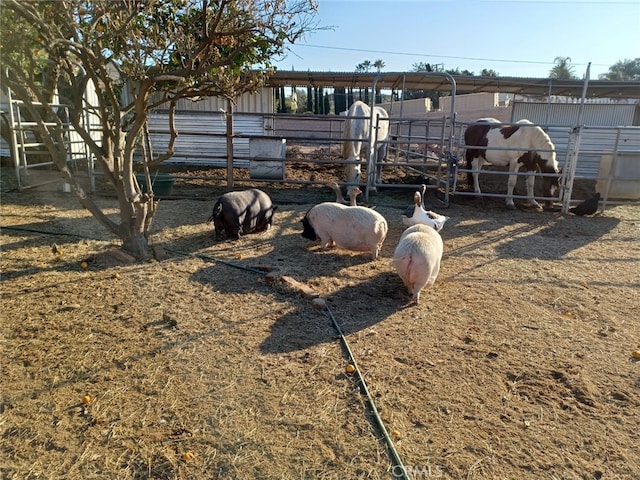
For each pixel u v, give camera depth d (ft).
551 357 11.39
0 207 24.03
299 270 16.67
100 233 20.25
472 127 32.19
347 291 15.01
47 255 17.15
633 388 10.19
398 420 8.92
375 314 13.44
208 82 16.49
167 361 10.64
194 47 15.72
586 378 10.50
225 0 13.76
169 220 23.16
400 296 14.74
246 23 15.30
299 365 10.66
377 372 10.46
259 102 43.09
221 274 16.01
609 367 11.00
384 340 11.93
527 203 30.27
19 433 8.30
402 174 42.75
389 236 21.81
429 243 13.99
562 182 28.25
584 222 25.63
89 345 11.20
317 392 9.68
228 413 8.96
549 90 36.58
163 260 17.28
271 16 14.87
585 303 14.73
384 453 8.07
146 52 14.66
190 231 21.34
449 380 10.28
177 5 16.17
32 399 9.22
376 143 31.96
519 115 44.47
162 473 7.54
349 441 8.34
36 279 14.88
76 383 9.76
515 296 15.12
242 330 12.17
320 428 8.64
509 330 12.72
